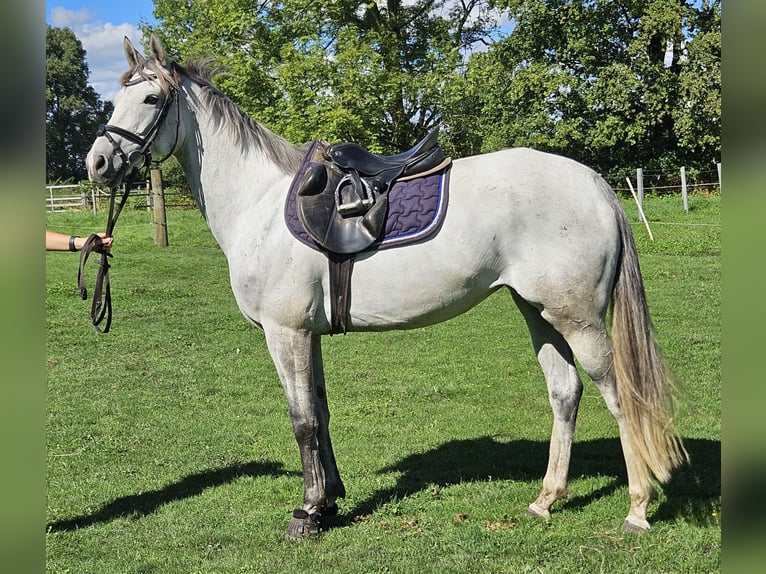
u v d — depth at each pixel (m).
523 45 25.81
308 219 3.31
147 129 3.45
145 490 4.30
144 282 12.12
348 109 15.82
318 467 3.54
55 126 46.75
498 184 3.30
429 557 3.27
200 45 17.84
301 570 3.18
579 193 3.30
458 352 7.83
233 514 3.90
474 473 4.39
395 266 3.33
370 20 20.95
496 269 3.37
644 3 23.62
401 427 5.40
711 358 6.76
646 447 3.24
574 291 3.26
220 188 3.58
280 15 16.97
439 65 18.70
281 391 6.55
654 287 10.52
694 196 20.61
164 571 3.23
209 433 5.38
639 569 3.06
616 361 3.30
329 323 3.48
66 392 6.46
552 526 3.52
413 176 3.42
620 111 24.39
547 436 5.10
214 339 8.61
